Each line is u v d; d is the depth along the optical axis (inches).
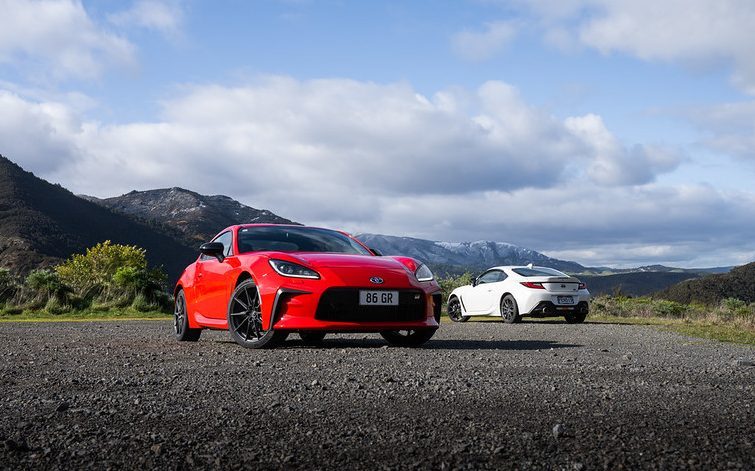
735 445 72.4
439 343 250.8
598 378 139.1
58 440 75.7
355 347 224.1
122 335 294.5
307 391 116.2
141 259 2460.6
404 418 89.4
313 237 254.8
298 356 185.5
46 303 626.5
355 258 226.1
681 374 149.1
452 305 568.4
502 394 112.3
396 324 215.3
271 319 208.8
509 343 254.2
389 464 65.1
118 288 668.7
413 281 223.3
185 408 98.3
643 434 78.2
